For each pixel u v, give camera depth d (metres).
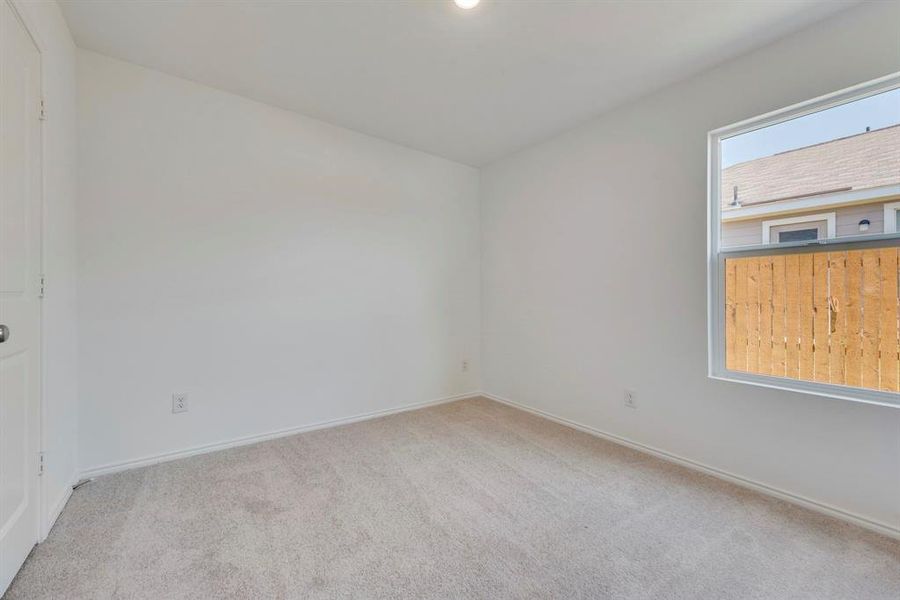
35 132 1.63
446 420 3.26
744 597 1.37
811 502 1.92
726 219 2.29
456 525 1.79
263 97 2.70
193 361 2.55
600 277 2.89
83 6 1.87
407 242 3.51
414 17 1.90
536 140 3.33
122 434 2.33
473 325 3.98
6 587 1.37
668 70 2.30
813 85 1.91
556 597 1.37
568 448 2.67
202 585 1.42
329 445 2.71
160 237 2.44
